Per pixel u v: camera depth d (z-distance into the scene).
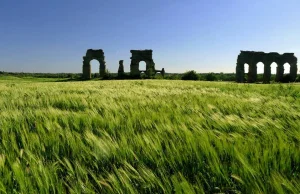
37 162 2.17
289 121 3.67
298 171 2.17
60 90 11.04
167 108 5.00
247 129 3.27
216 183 2.04
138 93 9.23
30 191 1.78
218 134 3.02
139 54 64.31
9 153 2.45
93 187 1.96
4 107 5.32
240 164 2.13
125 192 1.85
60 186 1.88
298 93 9.38
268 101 6.31
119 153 2.45
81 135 3.01
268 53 63.12
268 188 1.81
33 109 5.05
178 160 2.31
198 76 55.62
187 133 2.81
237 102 5.96
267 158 2.23
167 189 1.88
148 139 2.62
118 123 3.55
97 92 9.66
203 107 5.27
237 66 62.41
